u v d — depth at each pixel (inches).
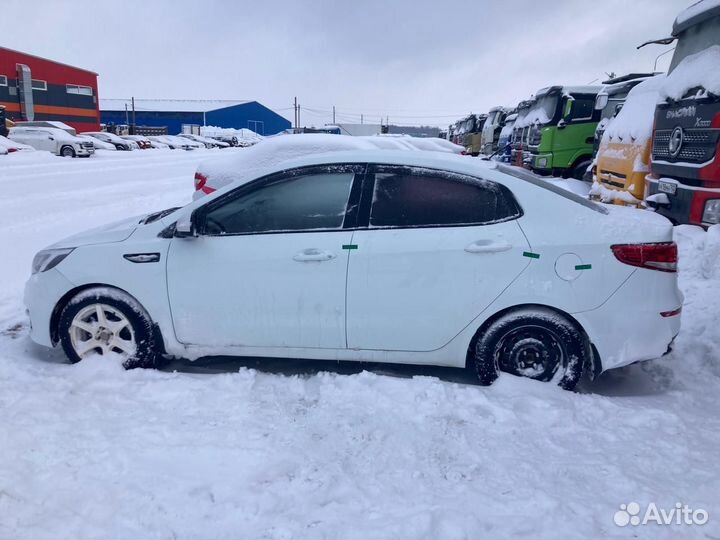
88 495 113.9
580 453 131.3
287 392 160.2
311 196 164.7
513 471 124.0
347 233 161.0
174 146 1844.2
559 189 167.0
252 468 124.3
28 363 177.0
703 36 298.4
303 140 284.4
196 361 186.9
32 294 174.4
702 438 137.9
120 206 509.0
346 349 164.9
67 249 173.5
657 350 155.0
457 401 152.3
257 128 3565.5
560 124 616.1
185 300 167.3
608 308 153.3
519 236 155.3
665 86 321.4
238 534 105.1
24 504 110.9
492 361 160.1
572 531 105.5
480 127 1221.1
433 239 157.2
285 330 164.7
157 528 106.2
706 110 274.7
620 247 152.7
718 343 192.1
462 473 123.5
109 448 129.3
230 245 164.9
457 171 161.0
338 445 133.4
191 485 118.0
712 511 111.1
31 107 1764.3
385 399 153.7
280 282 162.4
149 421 142.4
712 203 272.8
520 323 156.8
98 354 172.9
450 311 157.8
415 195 161.0
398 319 159.8
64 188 639.8
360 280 158.9
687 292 239.1
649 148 358.3
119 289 169.9
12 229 398.9
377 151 168.7
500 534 104.7
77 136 1366.9
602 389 171.0
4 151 1033.5
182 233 164.6
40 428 136.5
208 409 149.6
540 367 160.4
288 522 108.0
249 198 166.9
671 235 158.2
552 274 153.5
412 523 107.1
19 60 1732.3
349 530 105.7
